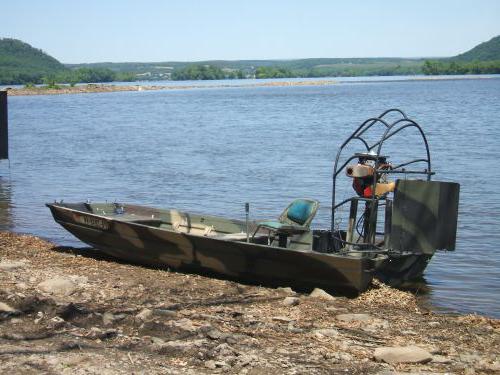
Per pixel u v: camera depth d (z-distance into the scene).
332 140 40.78
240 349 8.09
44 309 9.15
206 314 9.61
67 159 32.94
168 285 11.42
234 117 64.62
